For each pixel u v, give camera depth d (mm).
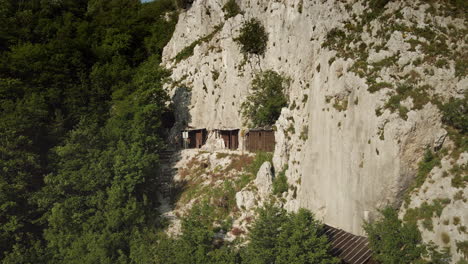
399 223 22703
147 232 35719
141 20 92375
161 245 30016
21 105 47344
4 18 73312
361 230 25328
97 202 38188
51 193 38938
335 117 29547
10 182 39656
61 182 39062
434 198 21688
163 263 28609
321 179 30812
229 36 58562
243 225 35406
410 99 23766
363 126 25922
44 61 59844
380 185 23828
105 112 59062
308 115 35438
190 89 63594
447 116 22828
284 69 48156
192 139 61000
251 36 53156
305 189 33250
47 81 58000
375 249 22828
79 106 57750
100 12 96875
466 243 18938
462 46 24953
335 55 31266
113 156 42438
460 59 24453
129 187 39812
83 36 79562
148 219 39062
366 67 27438
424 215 21781
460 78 23484
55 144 48000
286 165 38594
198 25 71375
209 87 59969
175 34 77250
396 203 23688
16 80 51625
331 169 29375
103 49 75438
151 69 65188
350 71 28406
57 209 36312
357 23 32125
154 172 46812
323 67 32594
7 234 36219
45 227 39812
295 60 44688
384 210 23609
